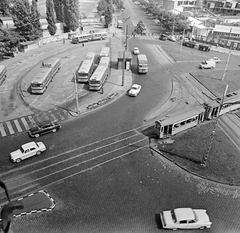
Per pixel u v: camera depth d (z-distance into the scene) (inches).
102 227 1019.3
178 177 1286.9
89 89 2209.6
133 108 1955.0
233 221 1059.9
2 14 4126.5
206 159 1400.1
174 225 1000.2
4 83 2327.8
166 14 4694.9
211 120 1814.7
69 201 1135.6
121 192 1188.5
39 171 1309.1
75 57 3100.4
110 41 3914.9
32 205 1109.1
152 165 1368.1
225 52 3708.2
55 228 1008.9
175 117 1603.1
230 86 2405.3
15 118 1781.5
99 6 5885.8
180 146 1518.2
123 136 1608.0
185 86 2390.5
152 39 4195.4
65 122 1748.3
